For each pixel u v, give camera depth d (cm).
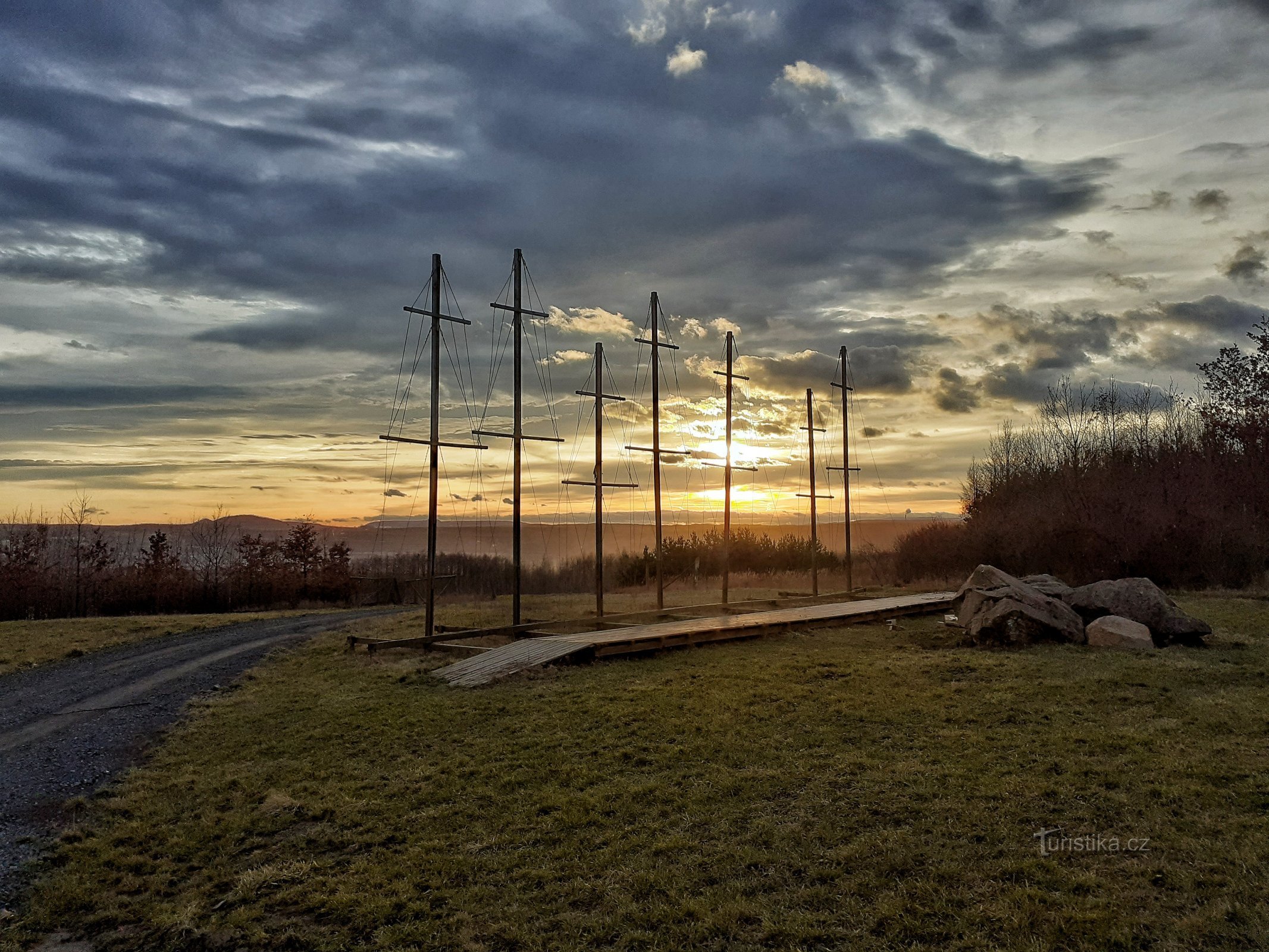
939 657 1496
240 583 4634
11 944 617
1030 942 510
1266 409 3111
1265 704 1019
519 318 2111
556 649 1611
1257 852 597
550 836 754
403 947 580
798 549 4856
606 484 2334
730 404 2673
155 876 721
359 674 1631
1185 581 2738
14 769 1069
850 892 602
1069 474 3684
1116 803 718
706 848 701
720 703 1193
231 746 1130
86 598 4262
